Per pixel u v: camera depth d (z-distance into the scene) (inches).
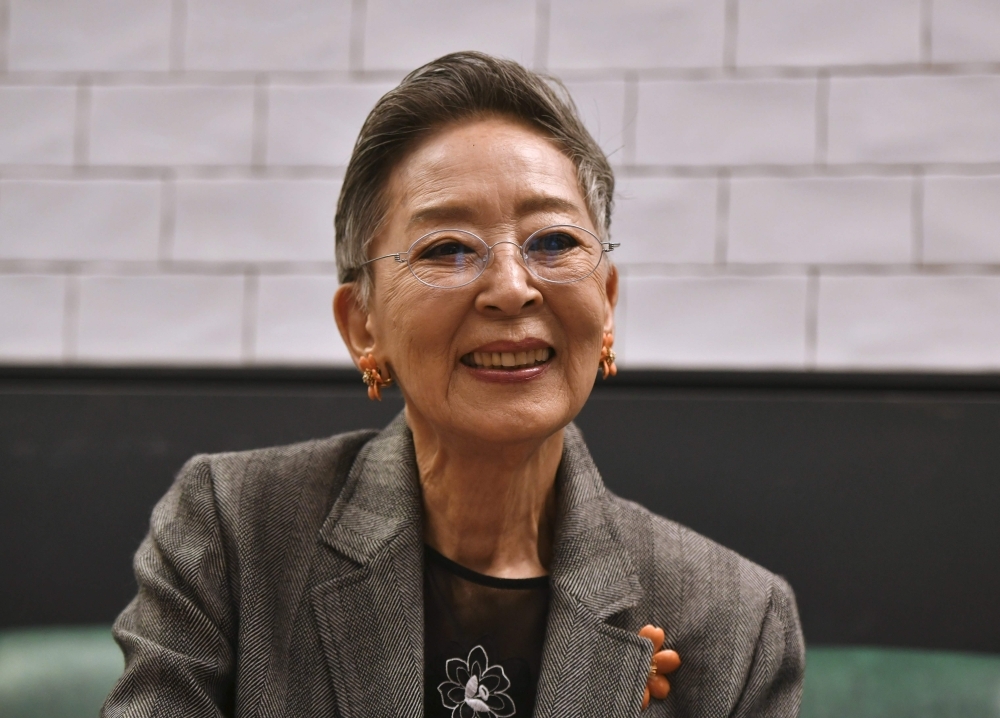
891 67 98.4
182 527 57.1
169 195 104.5
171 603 54.7
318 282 103.4
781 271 99.5
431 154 53.2
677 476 96.1
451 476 55.9
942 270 97.7
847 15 99.0
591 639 54.4
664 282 100.7
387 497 57.6
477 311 51.4
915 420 94.0
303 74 103.8
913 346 97.9
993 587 92.0
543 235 52.1
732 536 95.3
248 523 57.4
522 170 52.3
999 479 92.6
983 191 97.2
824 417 95.0
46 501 100.3
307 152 103.8
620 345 101.0
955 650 92.0
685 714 55.8
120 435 100.6
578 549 56.9
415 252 52.5
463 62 55.0
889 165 98.3
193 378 102.5
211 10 104.4
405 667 53.8
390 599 55.1
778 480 95.0
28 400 101.1
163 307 104.3
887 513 93.7
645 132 101.0
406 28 103.1
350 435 63.0
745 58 100.0
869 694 88.4
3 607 99.5
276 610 55.8
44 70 104.9
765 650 57.5
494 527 56.9
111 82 104.8
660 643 55.2
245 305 103.8
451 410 52.1
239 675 54.4
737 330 100.0
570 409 52.7
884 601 93.3
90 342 104.4
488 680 55.8
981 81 97.3
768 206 99.7
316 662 54.6
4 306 104.7
